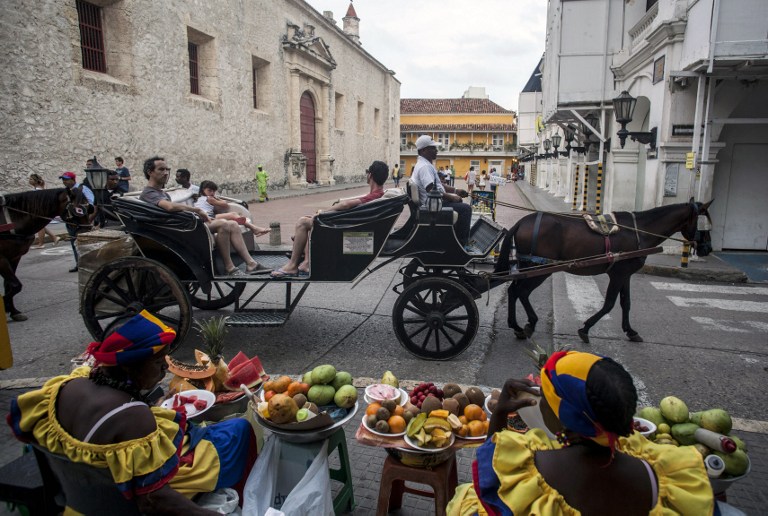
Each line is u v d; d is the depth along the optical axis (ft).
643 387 17.17
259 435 10.55
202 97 78.07
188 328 18.45
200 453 8.63
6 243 22.77
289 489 9.40
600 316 21.30
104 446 6.73
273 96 98.48
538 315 25.64
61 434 7.01
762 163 39.68
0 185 46.39
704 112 36.27
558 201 85.15
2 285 30.14
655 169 39.17
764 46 30.25
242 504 9.19
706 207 21.61
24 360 19.20
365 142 159.53
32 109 48.88
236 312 20.34
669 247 38.55
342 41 133.49
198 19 73.56
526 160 168.45
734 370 18.53
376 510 10.29
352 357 19.60
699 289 30.78
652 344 21.25
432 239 18.93
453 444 8.99
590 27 49.24
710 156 36.52
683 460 5.65
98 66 59.16
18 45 47.26
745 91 35.22
